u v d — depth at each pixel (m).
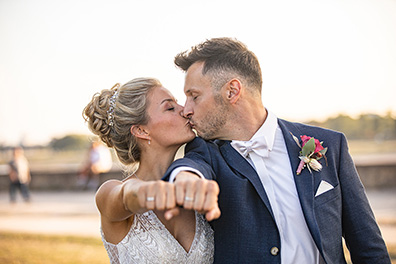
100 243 6.30
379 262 1.97
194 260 1.97
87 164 13.30
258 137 1.94
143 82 2.08
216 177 1.92
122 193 1.58
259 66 2.07
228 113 1.99
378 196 9.57
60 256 5.52
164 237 1.98
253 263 1.82
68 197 12.14
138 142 2.08
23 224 8.11
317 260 1.91
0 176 15.35
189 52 2.05
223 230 1.87
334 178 1.99
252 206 1.88
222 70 1.96
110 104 2.11
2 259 5.45
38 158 33.84
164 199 1.25
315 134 2.09
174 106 2.08
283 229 1.91
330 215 1.92
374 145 28.77
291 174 1.98
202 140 2.03
